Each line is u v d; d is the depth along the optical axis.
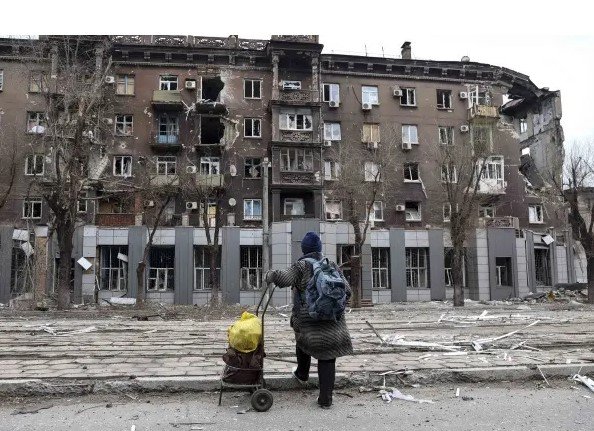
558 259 37.34
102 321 15.93
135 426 4.45
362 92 36.84
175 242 31.56
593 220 27.89
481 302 30.59
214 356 7.47
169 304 29.62
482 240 34.28
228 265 31.55
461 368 6.29
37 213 31.80
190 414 4.80
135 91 34.16
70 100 25.47
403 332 11.28
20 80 32.66
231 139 34.56
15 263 30.67
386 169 33.53
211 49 34.81
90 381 5.66
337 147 35.69
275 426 4.45
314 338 5.00
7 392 5.44
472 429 4.37
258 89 35.62
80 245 30.84
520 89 41.34
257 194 34.12
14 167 24.95
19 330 12.18
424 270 34.44
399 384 5.93
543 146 42.09
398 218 35.28
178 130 34.16
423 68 37.53
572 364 6.52
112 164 33.22
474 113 36.78
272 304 29.50
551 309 22.72
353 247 33.34
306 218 32.44
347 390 5.75
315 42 35.78
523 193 37.69
